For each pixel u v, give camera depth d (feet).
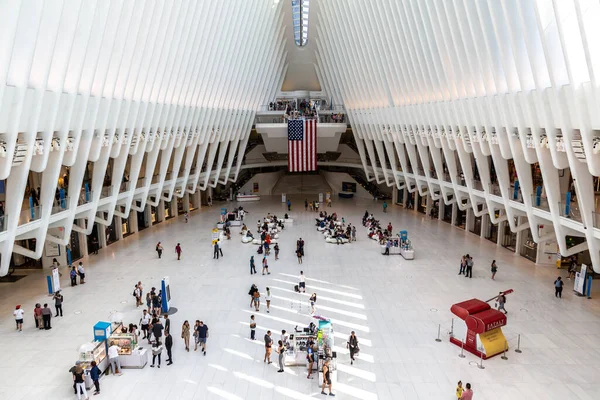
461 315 41.04
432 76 71.10
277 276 62.18
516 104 51.93
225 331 45.03
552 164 52.65
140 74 64.85
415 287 57.62
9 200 46.73
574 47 38.63
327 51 117.39
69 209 58.90
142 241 82.33
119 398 33.99
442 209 101.50
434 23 62.44
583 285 53.88
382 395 34.42
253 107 115.24
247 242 80.79
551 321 47.01
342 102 122.01
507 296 54.08
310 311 49.98
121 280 60.13
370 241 82.38
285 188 149.38
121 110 63.98
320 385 35.63
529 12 42.93
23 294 54.75
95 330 38.24
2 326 45.80
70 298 53.57
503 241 78.38
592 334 44.01
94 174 65.21
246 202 128.36
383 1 75.10
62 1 40.42
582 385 35.42
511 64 50.34
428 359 39.68
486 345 39.50
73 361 39.04
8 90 38.50
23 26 37.88
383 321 47.47
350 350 39.19
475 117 62.80
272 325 46.44
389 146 106.22
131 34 58.23
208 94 89.35
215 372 37.76
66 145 52.75
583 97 40.16
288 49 125.90
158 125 76.69
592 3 34.06
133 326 40.86
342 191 141.38
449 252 74.59
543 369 37.83
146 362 39.14
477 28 53.26
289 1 108.27
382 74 90.33
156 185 87.35
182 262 68.64
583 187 47.09
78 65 48.08
